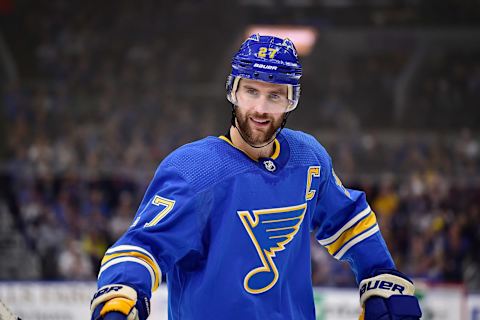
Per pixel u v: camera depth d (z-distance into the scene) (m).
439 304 9.09
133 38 18.52
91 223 12.03
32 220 12.14
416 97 17.06
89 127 15.45
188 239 2.40
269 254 2.48
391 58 18.03
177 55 18.34
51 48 18.02
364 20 18.39
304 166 2.60
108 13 18.73
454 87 17.31
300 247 2.59
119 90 16.84
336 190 2.76
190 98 16.88
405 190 12.59
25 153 14.38
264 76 2.41
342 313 9.02
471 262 11.52
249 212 2.44
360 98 17.05
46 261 11.78
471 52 18.00
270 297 2.49
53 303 9.31
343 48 18.34
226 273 2.43
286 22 18.53
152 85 17.17
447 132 16.34
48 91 16.53
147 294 2.29
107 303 2.20
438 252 11.54
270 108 2.44
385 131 16.52
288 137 2.64
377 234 2.80
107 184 12.80
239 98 2.46
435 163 13.75
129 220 12.31
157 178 2.45
